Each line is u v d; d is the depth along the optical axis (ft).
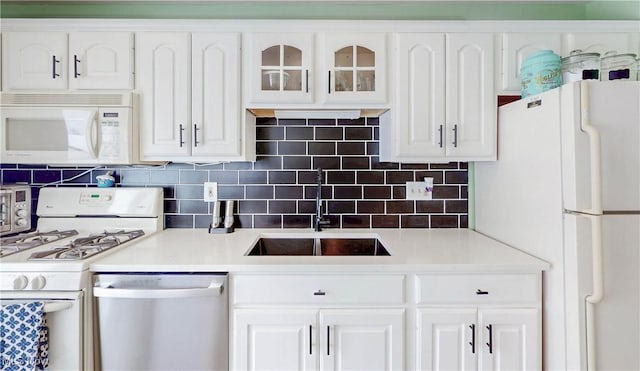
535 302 4.42
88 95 5.32
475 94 5.46
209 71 5.45
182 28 5.45
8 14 6.26
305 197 6.57
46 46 5.38
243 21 5.40
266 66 5.44
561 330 4.14
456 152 5.48
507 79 5.45
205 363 4.34
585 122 3.80
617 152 3.81
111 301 4.31
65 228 6.10
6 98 5.27
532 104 4.62
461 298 4.42
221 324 4.35
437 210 6.57
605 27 5.41
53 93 5.32
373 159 6.54
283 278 4.40
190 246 5.24
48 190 6.17
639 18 5.65
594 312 3.85
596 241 3.73
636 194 3.82
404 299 4.45
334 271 4.38
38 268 4.15
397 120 5.47
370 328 4.41
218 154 5.52
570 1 6.22
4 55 5.39
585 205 3.83
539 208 4.51
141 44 5.45
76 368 4.12
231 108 5.48
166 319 4.33
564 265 4.08
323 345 4.39
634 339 3.87
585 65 4.73
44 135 5.36
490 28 5.45
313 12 6.38
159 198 6.33
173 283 4.34
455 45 5.44
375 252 6.22
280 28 5.43
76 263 4.20
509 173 5.24
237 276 4.40
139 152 5.51
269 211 6.56
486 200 6.04
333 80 5.43
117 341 4.32
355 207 6.56
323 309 4.41
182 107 5.46
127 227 6.15
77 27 5.41
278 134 6.51
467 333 4.41
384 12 6.38
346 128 6.53
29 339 3.94
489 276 4.43
